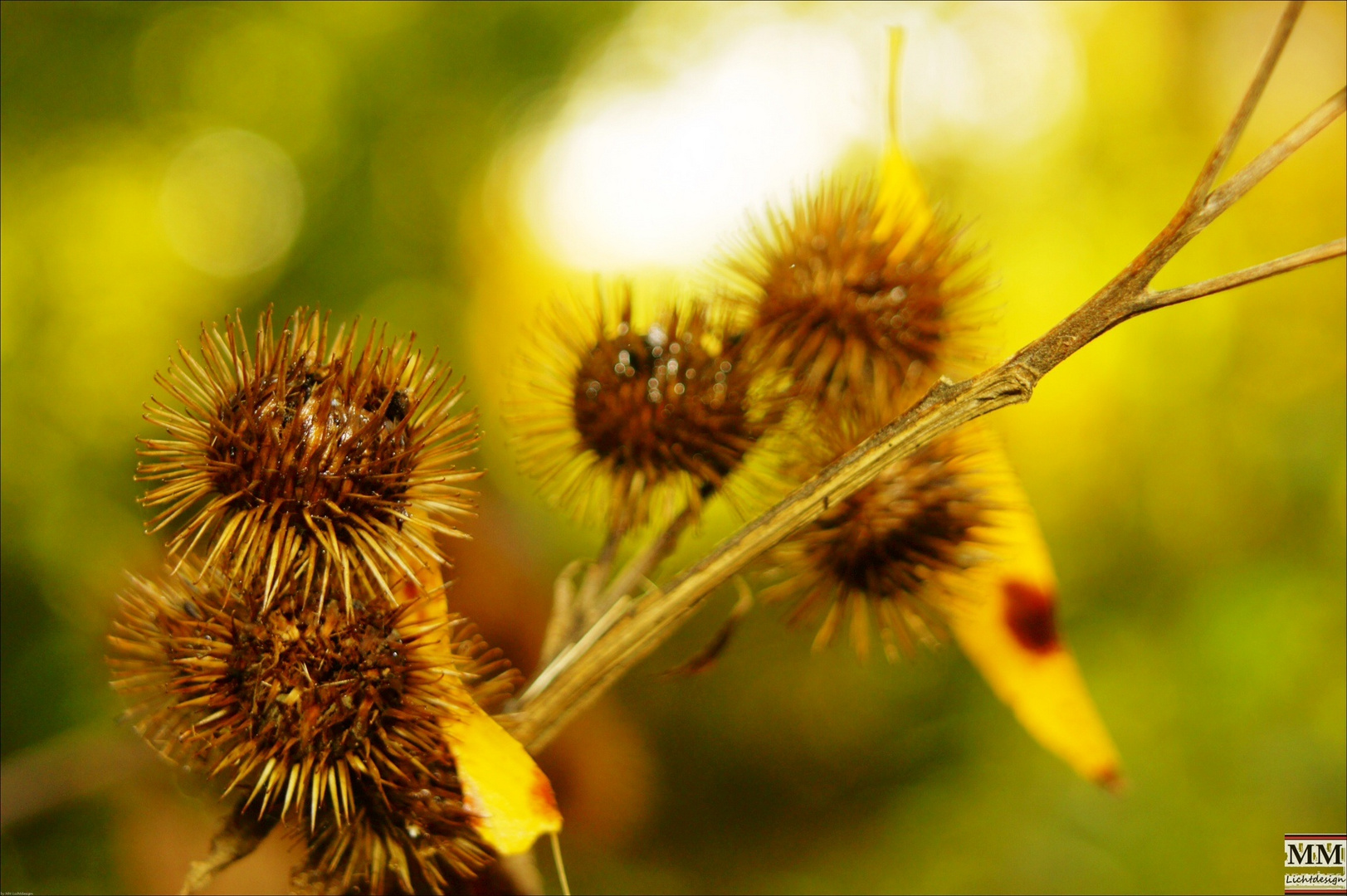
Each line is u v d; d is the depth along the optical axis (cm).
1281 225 81
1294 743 55
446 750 30
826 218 33
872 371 32
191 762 30
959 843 61
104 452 75
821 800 73
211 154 92
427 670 30
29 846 52
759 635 85
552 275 97
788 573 33
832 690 80
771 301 32
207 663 30
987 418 33
